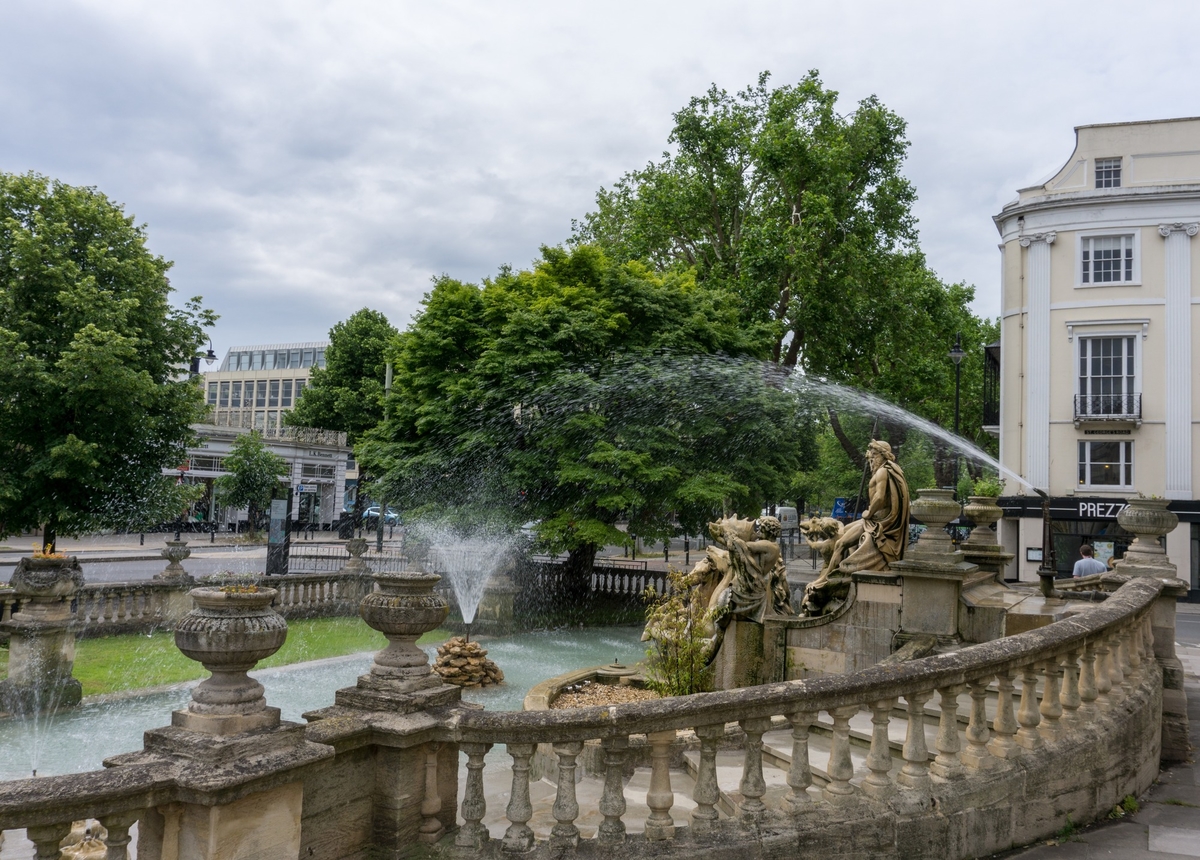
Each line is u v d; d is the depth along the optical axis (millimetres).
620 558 37719
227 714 3746
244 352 81562
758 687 4754
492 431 20578
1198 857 5309
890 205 30781
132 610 15977
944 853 4965
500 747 8891
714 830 4531
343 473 53188
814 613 10812
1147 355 28375
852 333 30922
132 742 9703
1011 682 5629
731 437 22578
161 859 3514
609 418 20641
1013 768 5457
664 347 21641
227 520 44562
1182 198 27969
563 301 21266
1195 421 27797
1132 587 7945
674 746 7258
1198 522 27250
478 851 4398
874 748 5027
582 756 7227
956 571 9305
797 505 49375
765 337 24703
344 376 49125
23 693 10781
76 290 16406
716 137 29703
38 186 17219
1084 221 29047
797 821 4656
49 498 16297
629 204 32438
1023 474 29781
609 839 4414
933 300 35188
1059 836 5660
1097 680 6645
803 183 29578
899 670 5035
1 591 12508
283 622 3971
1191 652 15477
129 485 17344
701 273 30625
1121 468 28578
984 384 35406
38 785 3184
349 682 13023
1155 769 7348
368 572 20734
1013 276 30422
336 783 4242
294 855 3838
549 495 20875
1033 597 11406
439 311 21844
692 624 10164
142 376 16484
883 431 37719
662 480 20078
